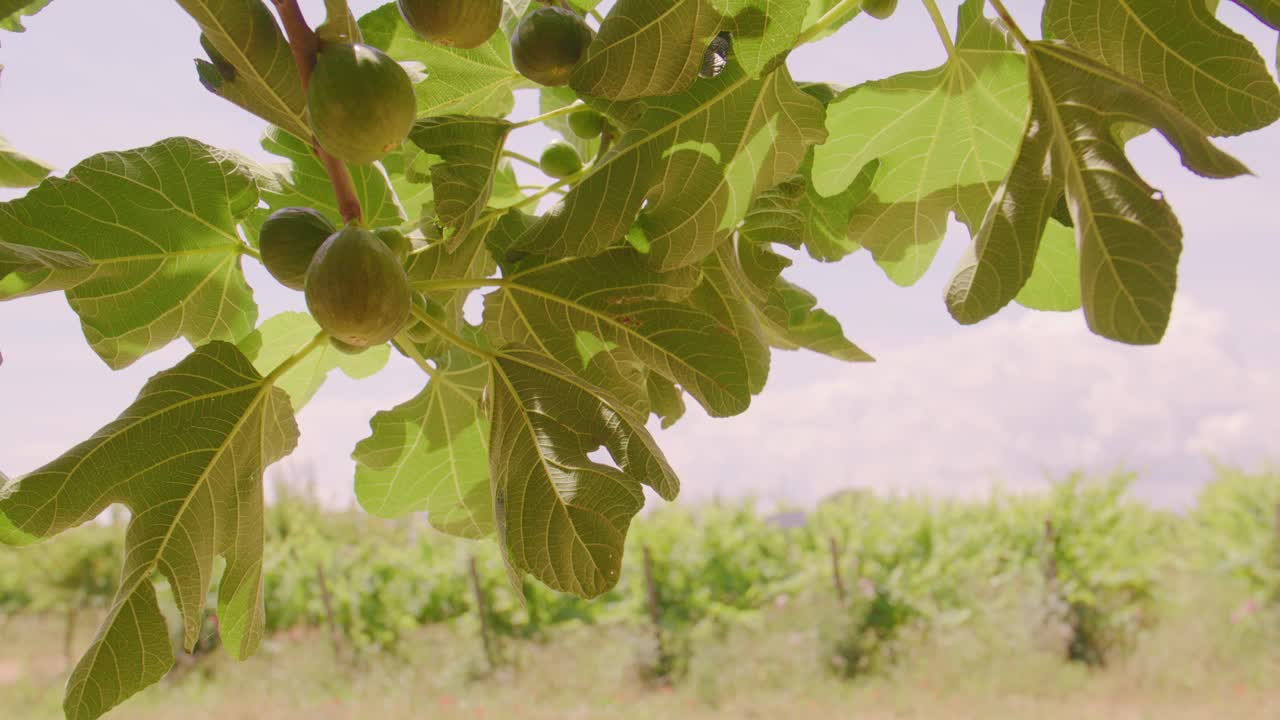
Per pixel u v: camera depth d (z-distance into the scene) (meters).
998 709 12.97
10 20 1.35
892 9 1.51
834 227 1.75
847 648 15.16
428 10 1.04
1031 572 15.70
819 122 1.28
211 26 0.99
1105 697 13.44
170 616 16.55
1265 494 15.30
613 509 1.30
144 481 1.25
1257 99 1.23
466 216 1.26
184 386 1.28
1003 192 1.19
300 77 1.00
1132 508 17.42
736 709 14.00
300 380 1.85
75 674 1.19
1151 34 1.24
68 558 22.47
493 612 16.77
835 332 2.03
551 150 1.58
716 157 1.26
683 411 1.73
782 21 1.10
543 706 14.94
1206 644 14.66
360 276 0.97
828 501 19.66
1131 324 1.06
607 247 1.29
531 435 1.33
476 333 1.74
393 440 1.85
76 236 1.35
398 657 17.44
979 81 1.59
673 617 16.30
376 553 19.48
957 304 1.16
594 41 1.08
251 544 1.33
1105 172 1.13
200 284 1.45
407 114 0.98
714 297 1.54
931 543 17.52
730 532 17.97
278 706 15.52
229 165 1.44
